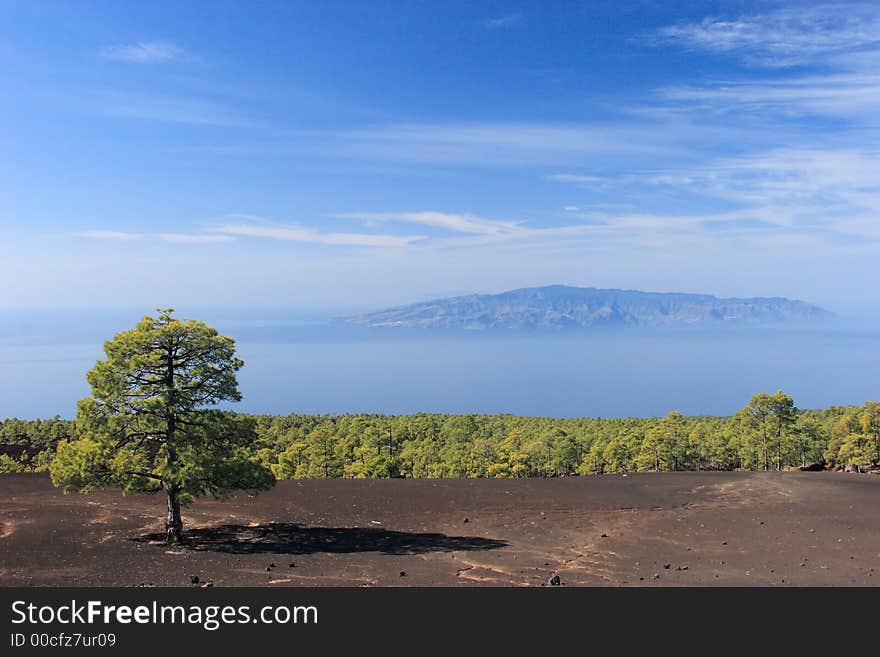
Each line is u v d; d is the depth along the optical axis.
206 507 28.06
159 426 21.11
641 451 60.25
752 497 31.88
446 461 67.12
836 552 21.12
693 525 25.66
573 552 21.09
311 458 60.22
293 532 23.67
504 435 95.81
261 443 23.31
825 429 63.19
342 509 28.39
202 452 21.31
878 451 50.91
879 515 27.16
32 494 30.70
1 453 61.62
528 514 27.88
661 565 19.36
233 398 21.89
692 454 59.50
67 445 20.31
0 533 22.22
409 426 90.81
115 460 20.48
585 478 37.75
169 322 21.31
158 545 20.91
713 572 18.52
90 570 17.59
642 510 28.89
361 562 19.25
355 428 92.81
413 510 28.48
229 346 21.92
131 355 20.66
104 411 20.55
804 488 33.84
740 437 58.09
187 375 21.52
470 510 28.64
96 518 25.23
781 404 49.16
